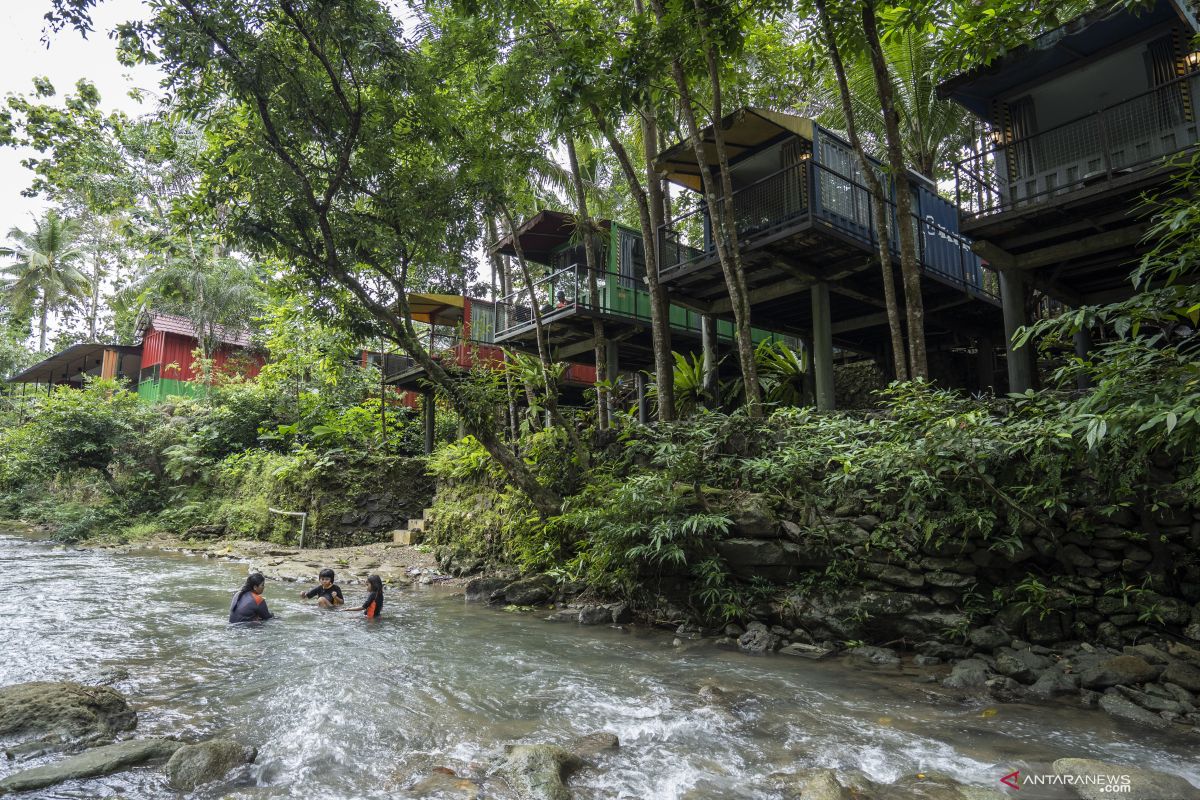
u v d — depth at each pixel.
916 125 14.28
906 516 6.59
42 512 22.03
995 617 6.03
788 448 7.57
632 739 4.25
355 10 8.01
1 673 5.45
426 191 9.99
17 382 35.53
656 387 12.05
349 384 20.55
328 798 3.41
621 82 7.84
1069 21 8.85
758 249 10.11
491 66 10.70
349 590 10.12
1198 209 4.21
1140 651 5.18
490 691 5.21
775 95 12.91
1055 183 9.44
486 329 18.00
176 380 26.14
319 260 9.33
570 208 20.00
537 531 9.89
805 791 3.38
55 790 3.40
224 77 8.23
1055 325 5.44
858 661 6.06
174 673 5.61
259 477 17.53
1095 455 5.31
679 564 7.52
